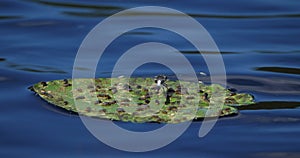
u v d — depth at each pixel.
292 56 36.59
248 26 40.81
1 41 37.69
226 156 26.28
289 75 34.03
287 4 44.56
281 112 29.73
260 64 35.44
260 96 31.39
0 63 34.69
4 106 29.80
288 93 31.80
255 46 37.94
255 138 27.56
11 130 27.95
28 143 27.05
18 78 32.78
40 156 26.08
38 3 44.00
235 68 34.78
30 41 37.81
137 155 26.12
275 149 26.89
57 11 42.59
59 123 28.28
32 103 29.89
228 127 28.16
